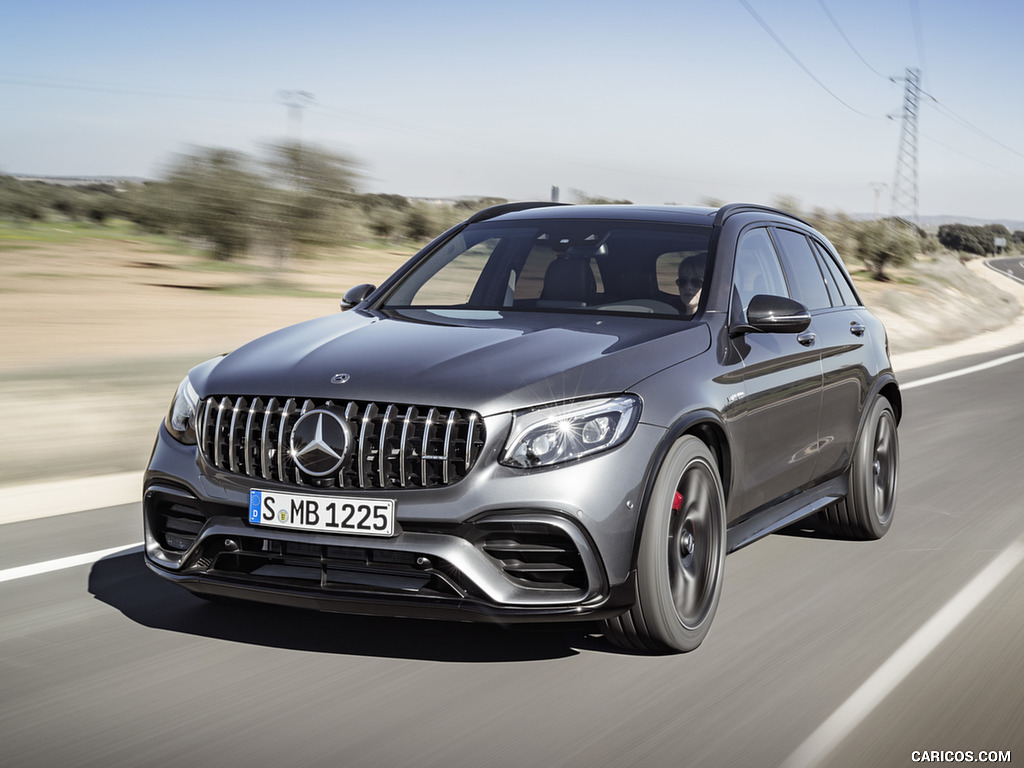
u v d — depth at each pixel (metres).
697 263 4.62
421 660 3.74
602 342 3.94
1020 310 42.97
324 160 28.19
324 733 3.13
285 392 3.65
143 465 7.47
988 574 4.97
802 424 4.85
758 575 4.94
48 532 5.46
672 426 3.73
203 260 30.48
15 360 11.68
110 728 3.16
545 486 3.45
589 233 4.95
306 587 3.57
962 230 173.25
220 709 3.31
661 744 3.07
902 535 5.76
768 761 2.97
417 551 3.45
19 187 68.56
